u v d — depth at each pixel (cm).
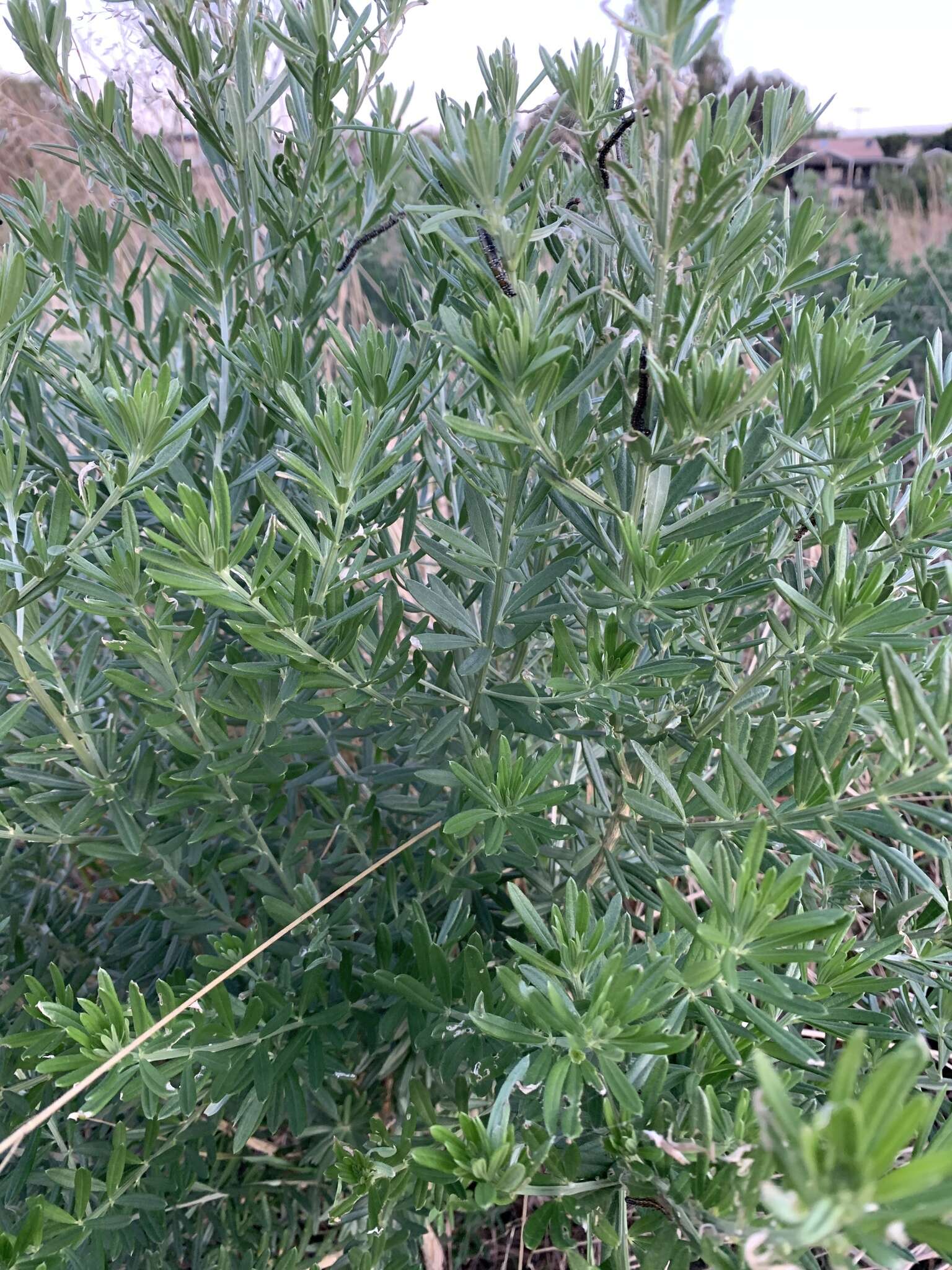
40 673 135
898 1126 50
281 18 176
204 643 154
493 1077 131
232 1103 161
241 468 190
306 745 143
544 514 144
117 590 123
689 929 87
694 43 84
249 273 185
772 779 112
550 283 113
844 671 119
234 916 175
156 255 185
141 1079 113
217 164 185
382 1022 147
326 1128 180
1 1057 144
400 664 135
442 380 159
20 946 173
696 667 118
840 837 137
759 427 129
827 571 133
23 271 110
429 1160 83
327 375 259
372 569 127
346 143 192
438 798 178
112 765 151
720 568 141
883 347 128
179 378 119
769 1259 64
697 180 90
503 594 137
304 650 121
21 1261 108
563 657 122
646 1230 99
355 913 171
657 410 119
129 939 180
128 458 118
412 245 183
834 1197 53
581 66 128
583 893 97
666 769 137
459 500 164
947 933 133
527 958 92
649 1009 92
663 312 103
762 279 166
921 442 144
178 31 155
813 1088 127
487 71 150
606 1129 105
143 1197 129
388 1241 138
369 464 134
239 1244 180
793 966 117
